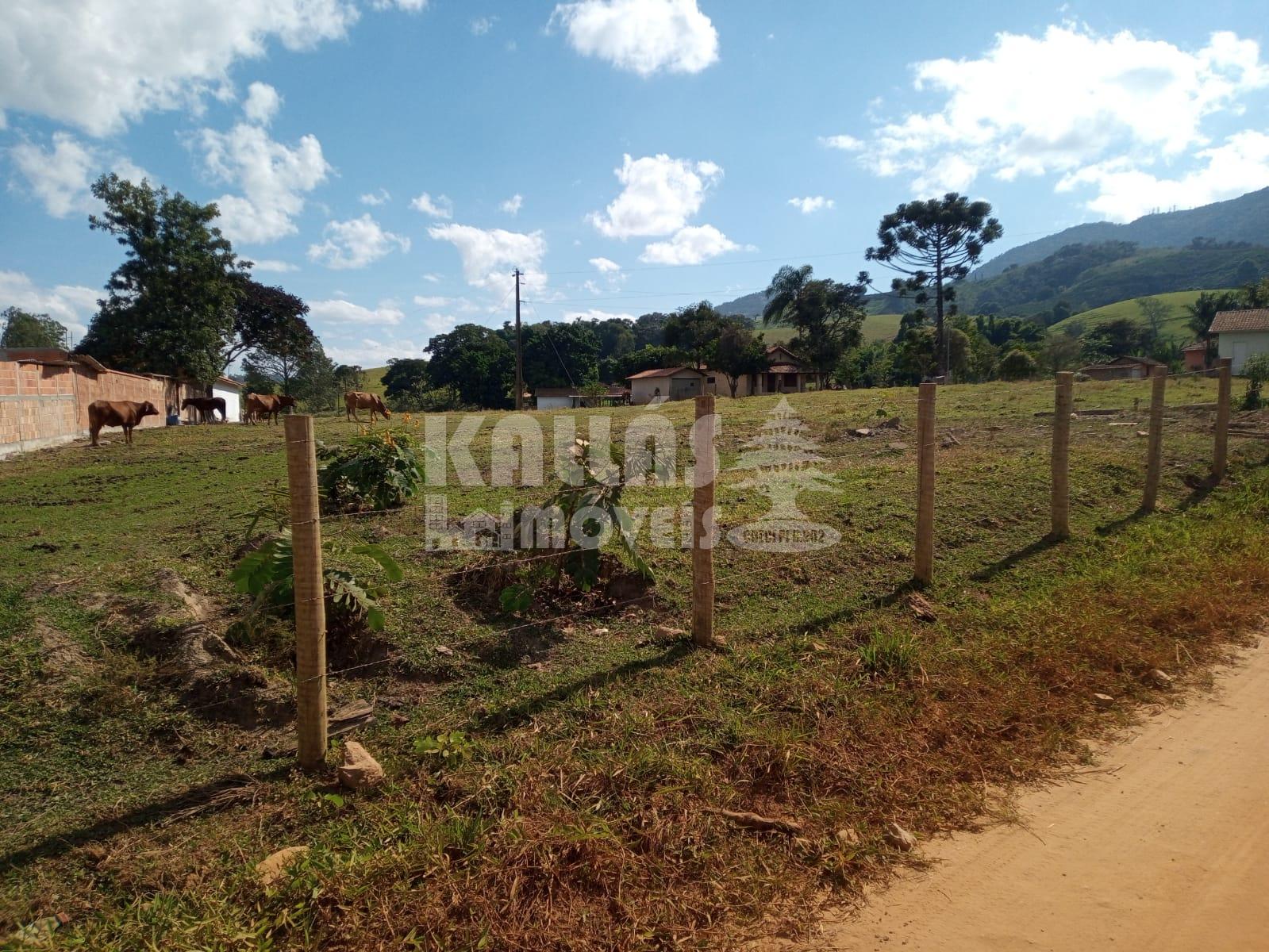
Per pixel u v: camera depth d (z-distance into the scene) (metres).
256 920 2.83
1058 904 3.04
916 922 2.95
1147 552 7.34
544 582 5.96
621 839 3.32
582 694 4.56
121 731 4.00
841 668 4.97
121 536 7.07
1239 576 6.82
